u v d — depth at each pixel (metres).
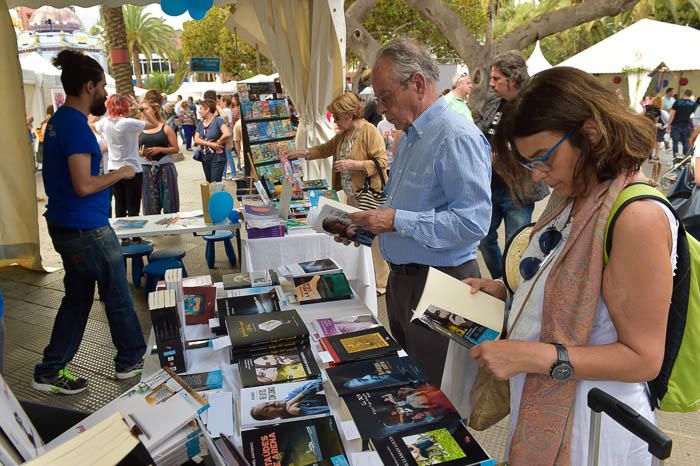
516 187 1.13
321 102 4.65
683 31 11.43
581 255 0.98
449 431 1.15
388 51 1.78
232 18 5.34
